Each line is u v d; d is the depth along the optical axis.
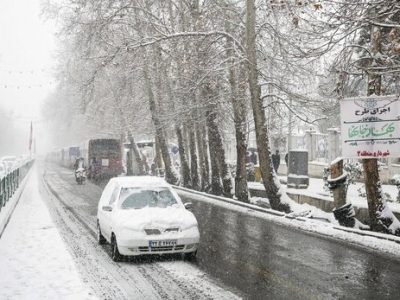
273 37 19.44
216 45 20.42
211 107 22.80
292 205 17.47
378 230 12.87
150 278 9.02
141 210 10.83
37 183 35.09
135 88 31.36
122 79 28.45
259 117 18.03
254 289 8.23
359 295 7.89
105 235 11.82
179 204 11.41
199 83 20.09
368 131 12.76
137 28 23.30
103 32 22.55
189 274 9.26
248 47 18.12
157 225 10.22
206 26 21.36
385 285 8.45
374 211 12.98
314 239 12.66
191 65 20.67
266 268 9.66
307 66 19.41
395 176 18.47
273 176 17.77
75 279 8.61
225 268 9.70
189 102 23.59
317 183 24.81
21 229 14.38
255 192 23.42
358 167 22.86
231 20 20.64
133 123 38.25
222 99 21.98
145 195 11.48
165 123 26.33
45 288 8.05
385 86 14.04
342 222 14.33
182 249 10.25
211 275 9.17
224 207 19.61
